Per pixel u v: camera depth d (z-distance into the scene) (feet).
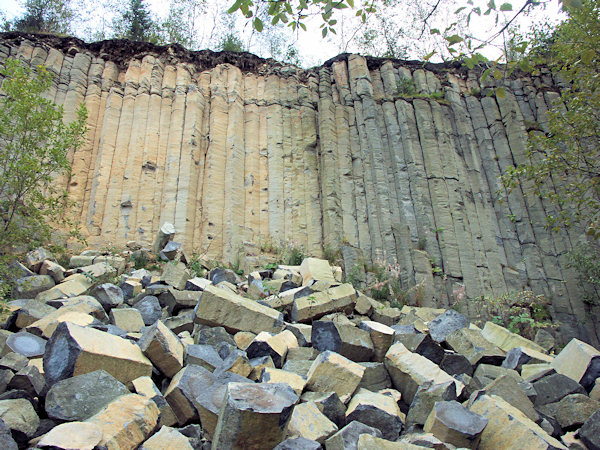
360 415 15.55
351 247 44.39
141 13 64.95
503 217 49.14
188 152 47.73
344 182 49.73
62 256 37.19
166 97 50.65
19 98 28.60
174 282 29.81
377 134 51.85
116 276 33.76
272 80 55.72
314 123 54.13
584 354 19.47
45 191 41.27
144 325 23.61
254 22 16.83
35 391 14.03
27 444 12.31
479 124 54.24
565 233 46.32
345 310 26.32
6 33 49.24
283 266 37.24
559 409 17.13
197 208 46.42
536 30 53.98
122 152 46.75
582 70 34.12
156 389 15.11
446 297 42.75
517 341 24.71
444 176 49.55
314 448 12.06
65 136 30.68
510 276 45.65
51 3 60.85
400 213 47.78
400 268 44.19
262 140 52.42
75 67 49.78
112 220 43.11
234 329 22.34
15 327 21.38
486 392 16.96
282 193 49.65
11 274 26.03
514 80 56.95
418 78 57.26
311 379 17.19
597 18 32.60
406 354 19.25
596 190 35.32
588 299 42.14
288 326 22.95
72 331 14.99
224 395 13.05
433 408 15.31
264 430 11.44
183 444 12.33
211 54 55.67
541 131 52.39
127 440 11.91
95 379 13.88
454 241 45.80
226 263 42.75
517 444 13.58
